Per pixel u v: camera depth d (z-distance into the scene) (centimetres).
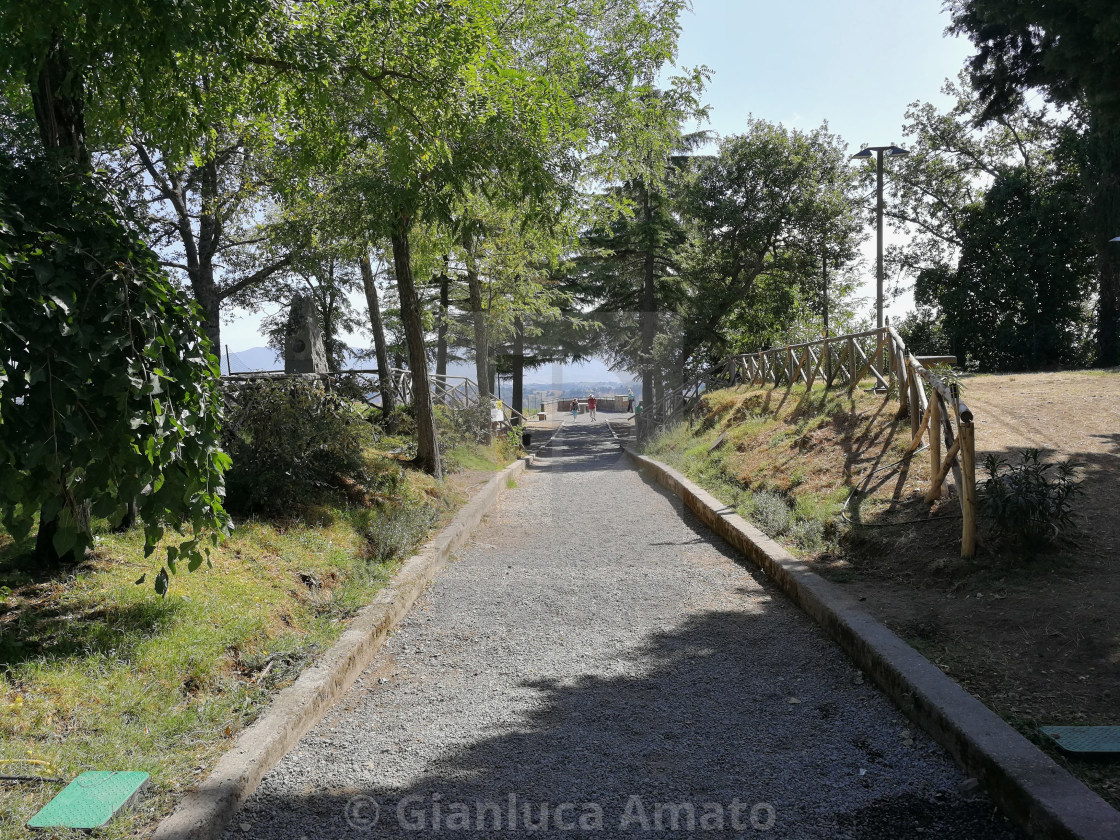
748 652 509
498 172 930
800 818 313
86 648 407
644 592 666
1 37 447
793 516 775
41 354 367
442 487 1072
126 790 299
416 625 596
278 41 597
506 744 389
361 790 344
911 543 618
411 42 651
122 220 437
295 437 752
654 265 2781
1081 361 2769
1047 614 461
